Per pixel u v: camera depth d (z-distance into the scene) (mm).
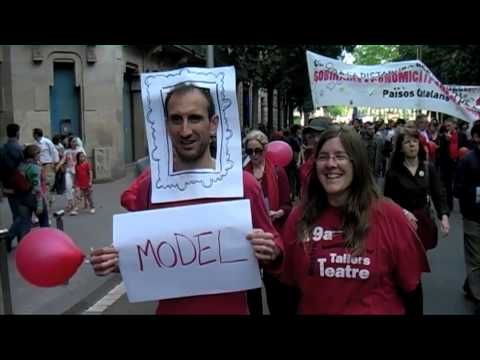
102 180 20484
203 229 2717
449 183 13906
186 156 2707
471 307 6379
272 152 6117
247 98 35781
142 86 2758
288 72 25812
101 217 12945
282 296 3264
